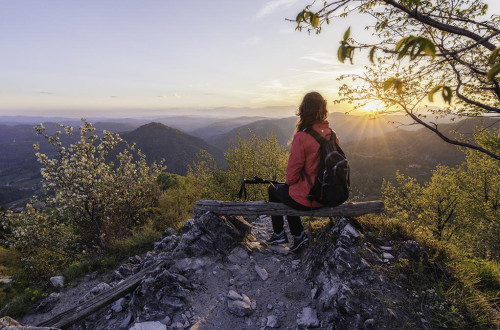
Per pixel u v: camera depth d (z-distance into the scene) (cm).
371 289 364
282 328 370
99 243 1304
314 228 568
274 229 566
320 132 374
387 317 332
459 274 409
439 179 2217
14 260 1538
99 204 1362
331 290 384
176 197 1888
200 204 558
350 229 443
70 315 419
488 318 340
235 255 524
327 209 468
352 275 387
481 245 1352
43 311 667
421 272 389
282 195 445
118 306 449
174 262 505
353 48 167
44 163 1258
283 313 394
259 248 550
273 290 440
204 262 504
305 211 469
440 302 351
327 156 364
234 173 1694
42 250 1288
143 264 684
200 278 472
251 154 1641
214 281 467
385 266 402
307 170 388
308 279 442
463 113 494
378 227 493
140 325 379
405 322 325
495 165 1759
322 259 447
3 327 348
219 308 412
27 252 1358
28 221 1298
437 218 2117
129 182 1583
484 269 485
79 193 1330
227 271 489
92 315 446
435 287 370
